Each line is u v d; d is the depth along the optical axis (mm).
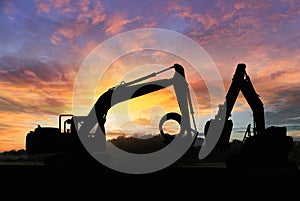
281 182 10250
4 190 10156
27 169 12469
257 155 12602
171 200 9031
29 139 14703
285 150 12555
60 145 14625
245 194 9445
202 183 10242
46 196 9586
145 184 10312
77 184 10539
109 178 11109
